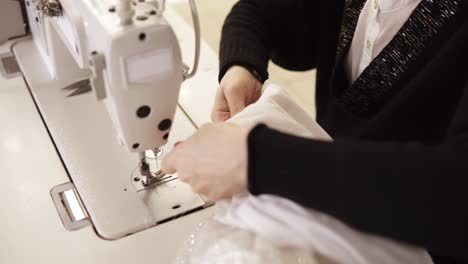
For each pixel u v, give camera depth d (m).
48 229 0.76
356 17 0.89
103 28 0.62
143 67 0.64
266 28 1.00
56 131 0.91
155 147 0.74
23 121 0.95
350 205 0.49
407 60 0.79
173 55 0.65
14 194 0.81
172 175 0.84
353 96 0.88
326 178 0.49
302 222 0.55
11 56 1.11
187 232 0.76
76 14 0.73
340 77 0.96
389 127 0.79
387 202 0.47
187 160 0.60
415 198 0.46
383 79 0.83
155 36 0.62
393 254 0.56
